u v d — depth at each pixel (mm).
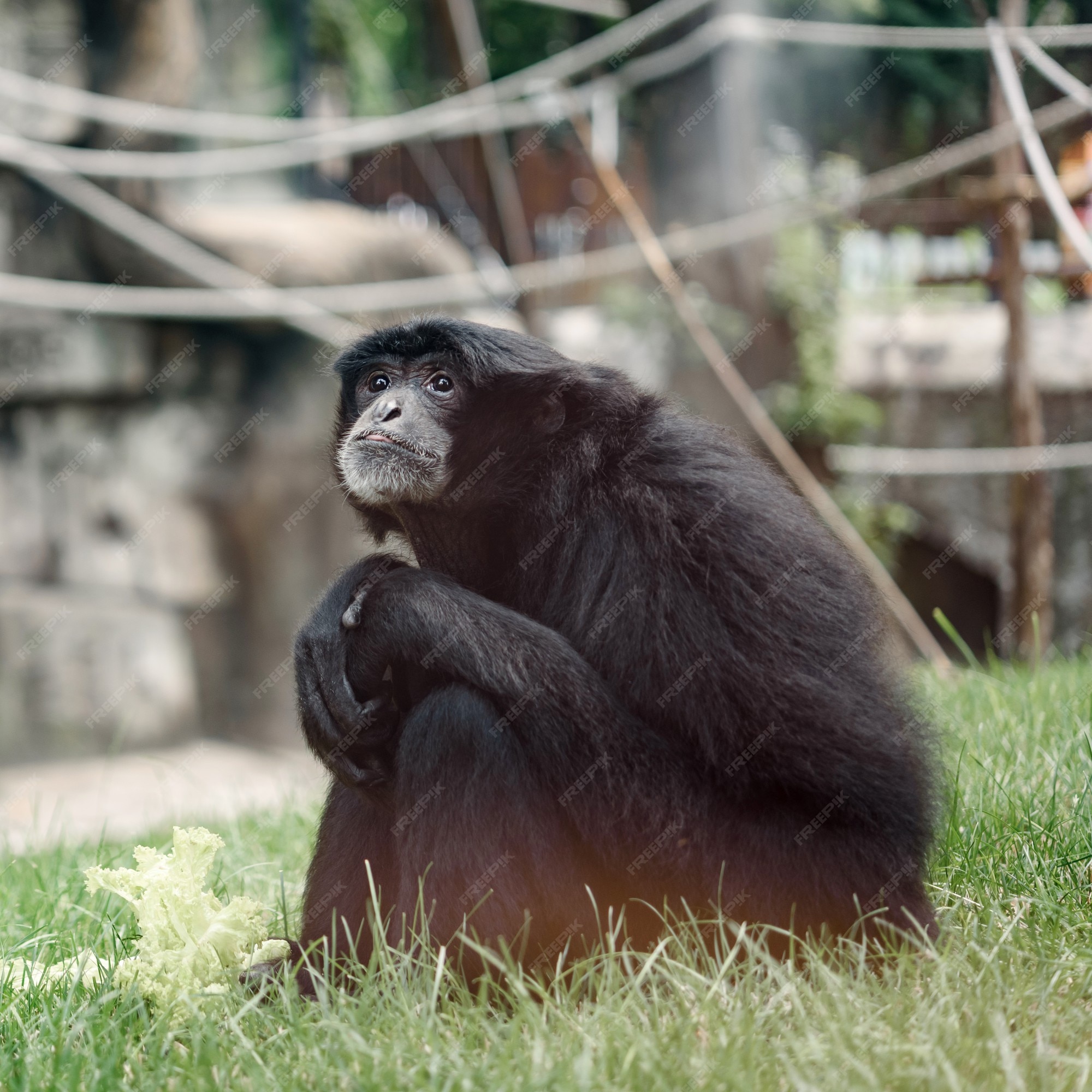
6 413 32656
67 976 8867
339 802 9867
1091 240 19656
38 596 32812
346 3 45219
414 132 28641
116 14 30359
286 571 34344
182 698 34125
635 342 38375
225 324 33344
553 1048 6824
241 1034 7301
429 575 8875
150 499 33656
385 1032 7297
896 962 8016
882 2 36250
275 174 38219
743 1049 6617
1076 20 34000
